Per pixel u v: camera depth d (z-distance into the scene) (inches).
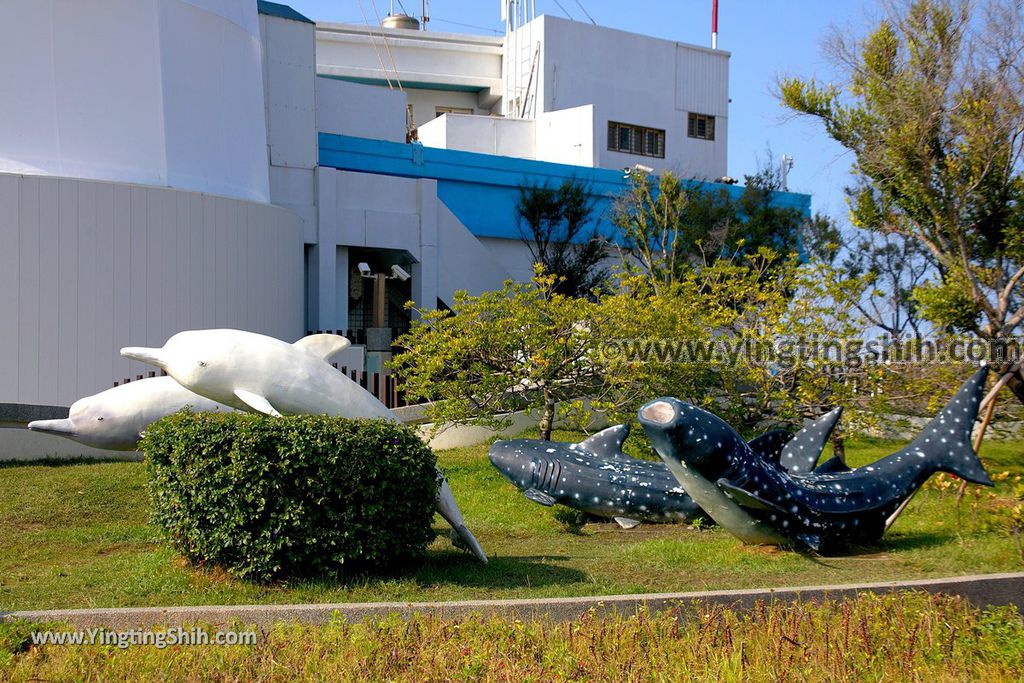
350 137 1096.8
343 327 1031.0
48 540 416.8
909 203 621.3
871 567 364.2
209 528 335.3
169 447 344.2
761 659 257.8
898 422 633.6
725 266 647.8
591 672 249.3
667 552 397.7
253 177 850.8
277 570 333.4
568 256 1182.9
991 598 320.8
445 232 1096.2
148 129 737.6
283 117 1000.2
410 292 1092.5
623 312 575.8
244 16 852.0
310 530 331.6
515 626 273.7
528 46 1408.7
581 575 359.6
